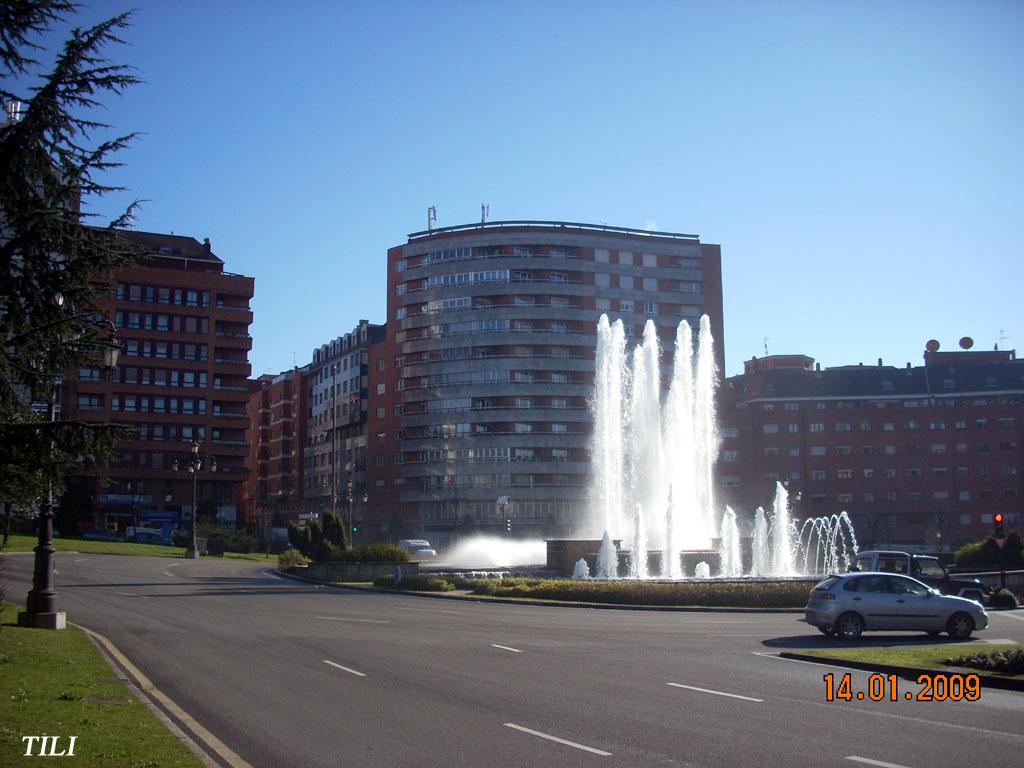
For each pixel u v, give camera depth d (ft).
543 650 66.13
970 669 53.42
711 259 372.17
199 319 351.87
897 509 342.64
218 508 347.97
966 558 155.84
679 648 67.87
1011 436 344.90
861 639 75.10
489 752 34.83
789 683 51.16
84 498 291.58
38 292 46.93
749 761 33.45
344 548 169.68
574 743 36.24
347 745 36.04
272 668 56.29
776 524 169.58
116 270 50.67
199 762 31.76
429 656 62.34
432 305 364.17
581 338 354.74
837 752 34.83
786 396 348.59
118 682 47.75
